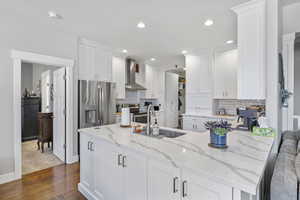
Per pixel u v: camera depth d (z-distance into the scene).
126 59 5.25
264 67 1.95
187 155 1.29
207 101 4.40
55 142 3.69
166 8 2.29
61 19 2.62
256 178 0.92
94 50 3.74
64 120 3.30
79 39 3.46
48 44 2.96
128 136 1.91
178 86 7.27
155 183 1.34
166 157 1.25
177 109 6.91
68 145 3.23
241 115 2.44
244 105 4.22
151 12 2.41
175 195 1.19
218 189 0.97
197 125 4.43
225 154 1.31
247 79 2.05
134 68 5.38
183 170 1.14
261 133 1.93
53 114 3.79
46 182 2.53
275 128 1.91
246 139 1.76
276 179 1.16
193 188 1.09
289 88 2.42
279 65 2.03
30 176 2.71
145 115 5.33
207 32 3.12
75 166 3.12
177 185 1.18
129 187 1.58
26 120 4.94
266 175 1.72
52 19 2.62
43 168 3.03
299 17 2.24
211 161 1.17
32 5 2.22
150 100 6.21
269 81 1.94
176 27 2.92
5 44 2.49
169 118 6.45
